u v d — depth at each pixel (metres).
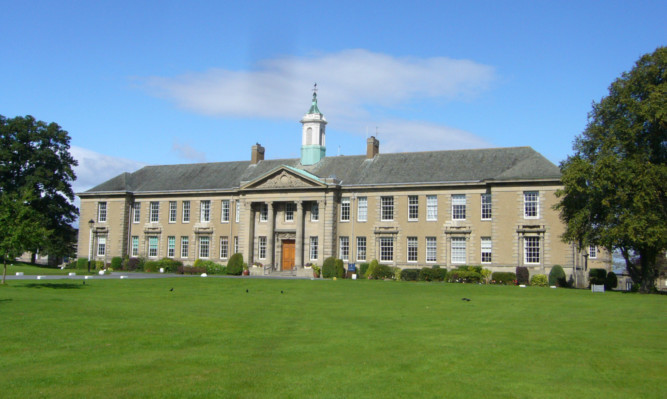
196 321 25.66
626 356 19.33
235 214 73.06
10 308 27.64
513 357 19.03
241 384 15.59
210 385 15.45
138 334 22.20
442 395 14.94
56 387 15.14
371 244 65.44
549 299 37.69
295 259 67.25
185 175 79.56
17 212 41.94
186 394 14.65
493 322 26.58
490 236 60.28
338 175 69.25
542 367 17.83
